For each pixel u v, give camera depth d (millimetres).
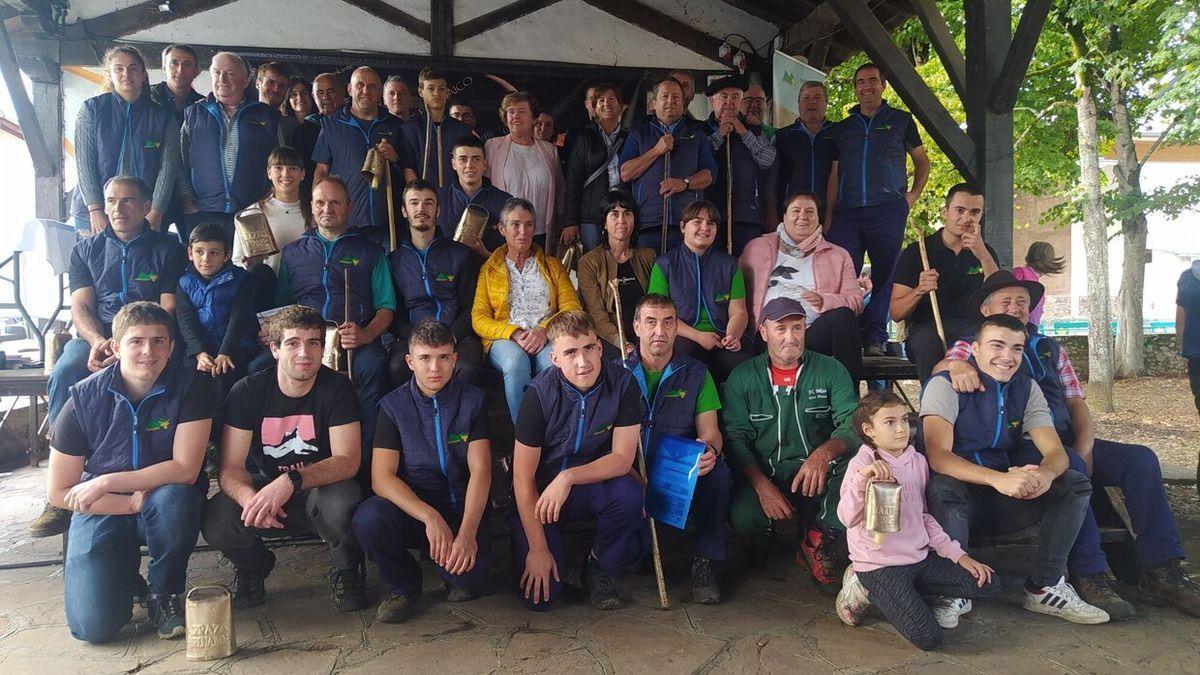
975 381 3270
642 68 7242
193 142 4684
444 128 5066
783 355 3631
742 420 3748
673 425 3668
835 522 3400
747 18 7312
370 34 6895
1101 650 2846
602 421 3311
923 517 2975
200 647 2799
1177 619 3123
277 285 4191
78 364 3789
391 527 3102
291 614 3252
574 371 3234
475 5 6977
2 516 5062
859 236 5195
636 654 2842
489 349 4141
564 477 3168
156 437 3092
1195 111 9375
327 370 3365
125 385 3080
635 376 3623
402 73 7215
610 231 4336
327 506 3174
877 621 3154
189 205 4707
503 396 4543
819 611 3270
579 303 4383
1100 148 12953
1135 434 8133
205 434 3160
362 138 4879
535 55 7098
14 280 4961
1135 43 10109
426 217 4223
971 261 4281
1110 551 3527
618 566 3336
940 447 3189
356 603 3281
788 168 5281
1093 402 10062
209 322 3881
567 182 5105
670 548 4133
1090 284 10281
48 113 6652
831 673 2682
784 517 3463
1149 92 10938
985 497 3266
